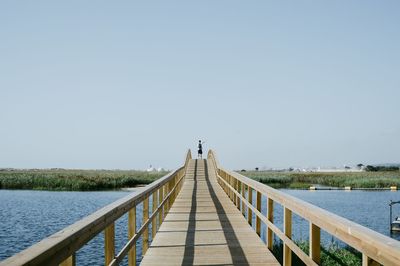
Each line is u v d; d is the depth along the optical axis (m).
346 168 161.62
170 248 7.60
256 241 8.19
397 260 2.22
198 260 6.71
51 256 2.49
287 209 5.47
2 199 41.72
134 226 5.64
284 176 83.25
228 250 7.40
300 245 12.33
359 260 10.08
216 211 12.59
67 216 29.41
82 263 15.97
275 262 6.57
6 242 20.41
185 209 13.05
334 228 3.35
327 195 50.06
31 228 24.34
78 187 57.53
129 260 5.67
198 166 36.03
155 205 9.01
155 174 87.94
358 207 36.53
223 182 20.19
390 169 145.12
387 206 37.38
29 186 58.81
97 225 3.54
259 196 8.77
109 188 59.59
